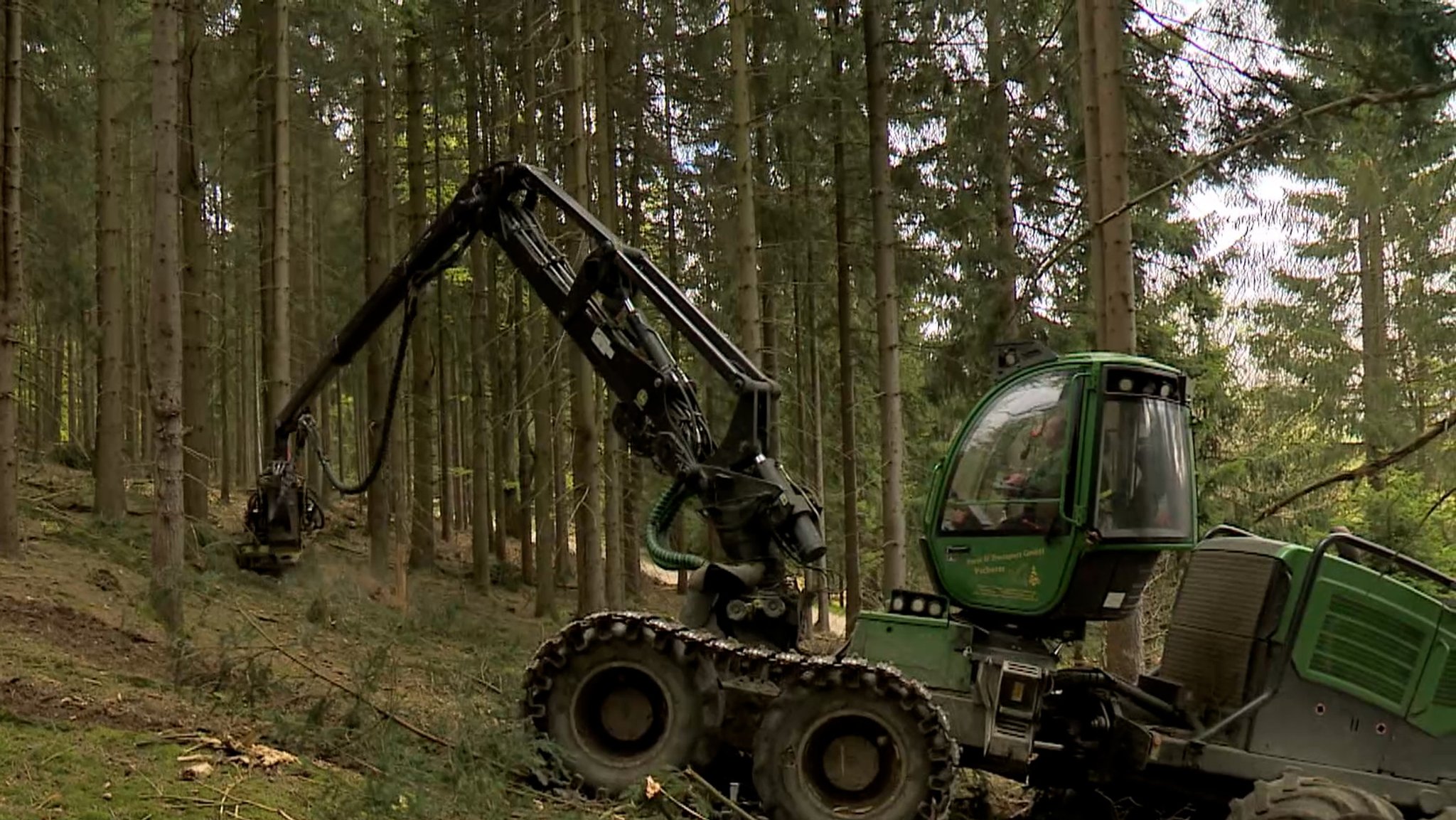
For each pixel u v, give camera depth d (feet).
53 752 15.75
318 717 19.56
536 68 53.21
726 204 55.57
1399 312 63.93
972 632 20.10
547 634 48.16
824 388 77.25
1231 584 20.90
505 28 50.85
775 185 60.08
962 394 47.88
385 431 25.68
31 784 14.39
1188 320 48.44
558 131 58.90
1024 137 44.34
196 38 44.14
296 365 67.72
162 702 19.60
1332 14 29.19
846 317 56.85
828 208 62.39
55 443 66.54
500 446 72.13
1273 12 30.55
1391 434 48.80
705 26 48.14
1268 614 20.22
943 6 41.24
